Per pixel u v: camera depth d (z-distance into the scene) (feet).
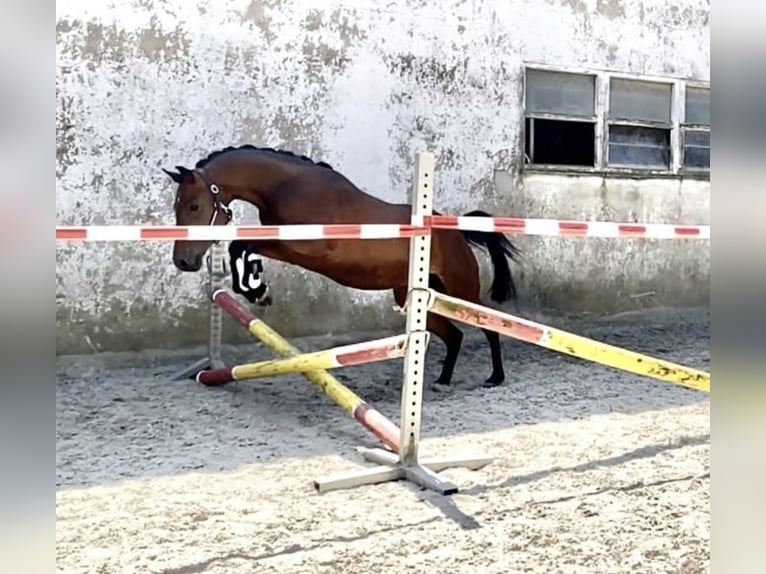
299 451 10.43
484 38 18.19
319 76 16.53
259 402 13.17
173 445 10.66
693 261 21.24
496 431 11.43
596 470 9.53
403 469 9.10
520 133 18.75
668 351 17.90
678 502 8.43
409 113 17.48
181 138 15.47
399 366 16.51
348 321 17.17
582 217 19.65
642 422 12.04
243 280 13.14
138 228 7.81
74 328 14.83
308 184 13.23
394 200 17.40
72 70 14.58
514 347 18.67
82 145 14.74
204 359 14.94
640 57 20.18
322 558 6.85
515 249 15.30
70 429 11.38
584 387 14.69
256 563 6.75
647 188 20.47
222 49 15.69
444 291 14.37
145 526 7.57
